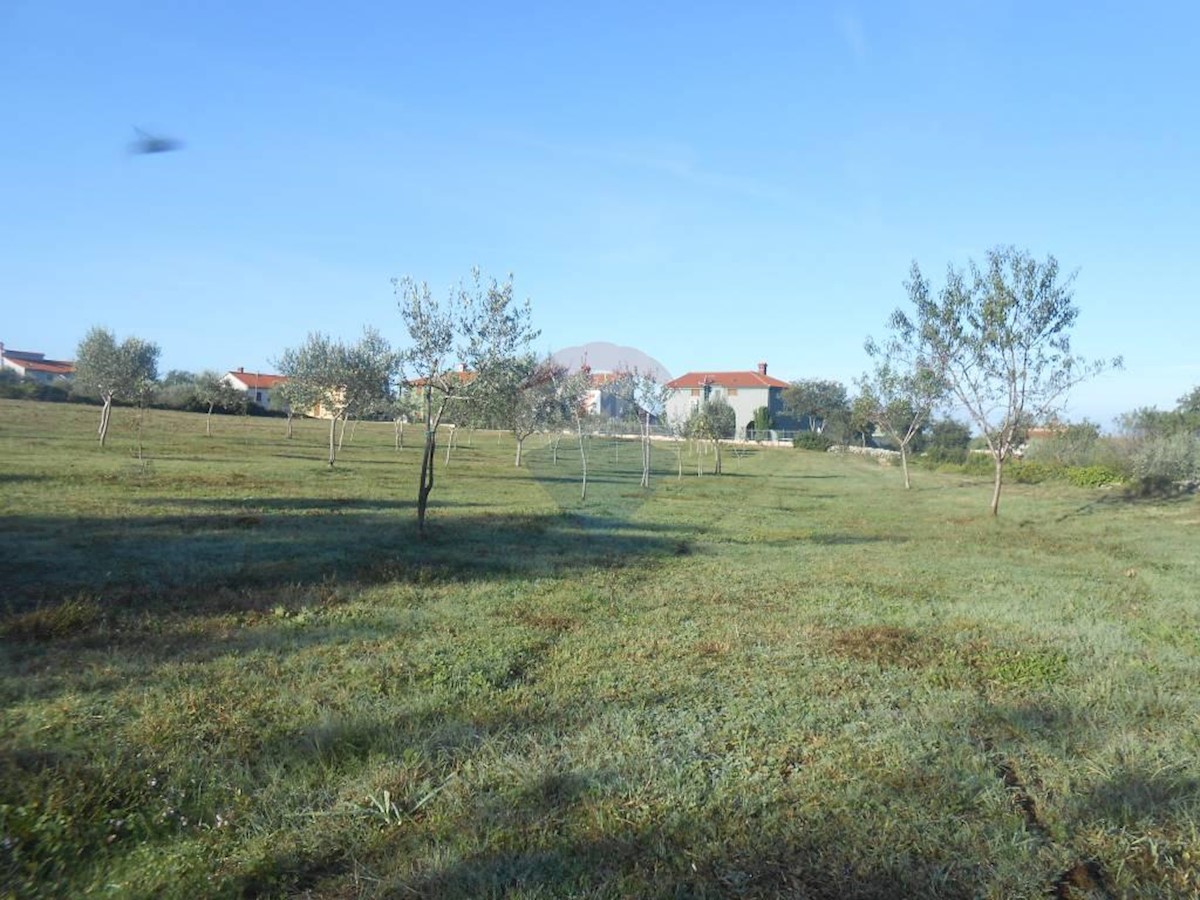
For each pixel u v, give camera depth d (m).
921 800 4.53
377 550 13.27
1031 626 9.22
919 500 29.17
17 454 27.92
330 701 6.02
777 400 81.75
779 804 4.46
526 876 3.66
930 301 23.41
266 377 108.56
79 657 6.92
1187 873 3.84
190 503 18.22
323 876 3.73
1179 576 13.50
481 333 15.12
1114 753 5.23
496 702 6.12
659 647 7.91
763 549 15.87
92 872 3.62
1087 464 36.84
